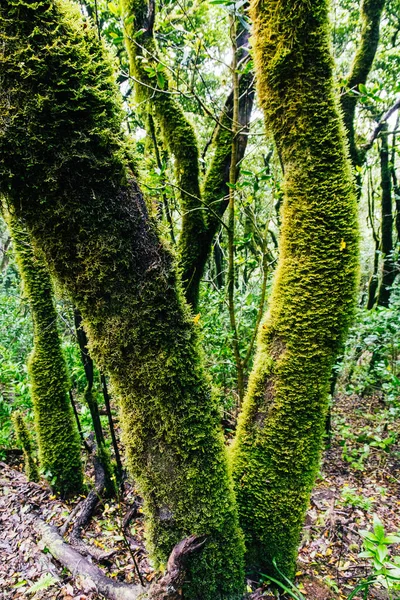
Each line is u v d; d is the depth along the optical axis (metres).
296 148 1.62
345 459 4.43
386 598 2.23
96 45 1.20
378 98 2.67
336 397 6.27
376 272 7.13
